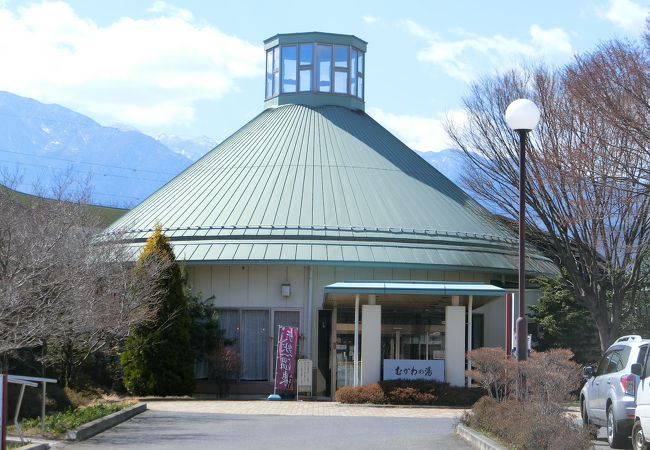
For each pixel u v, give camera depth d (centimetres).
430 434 1797
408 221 3472
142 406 2298
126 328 2577
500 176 3388
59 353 2509
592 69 2595
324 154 3769
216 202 3553
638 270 3212
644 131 2484
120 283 2584
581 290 3250
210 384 3241
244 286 3344
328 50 4253
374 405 2591
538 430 1413
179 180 3919
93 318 2248
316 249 3284
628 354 1645
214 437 1705
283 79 4266
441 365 2694
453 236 3475
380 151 3900
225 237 3356
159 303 2891
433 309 3203
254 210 3462
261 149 3850
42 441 1534
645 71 2486
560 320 3378
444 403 2592
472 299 2778
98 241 2884
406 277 3341
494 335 3509
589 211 2942
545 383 1605
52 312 2077
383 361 2911
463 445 1605
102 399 2780
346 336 3234
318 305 3306
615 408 1595
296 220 3400
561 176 2911
